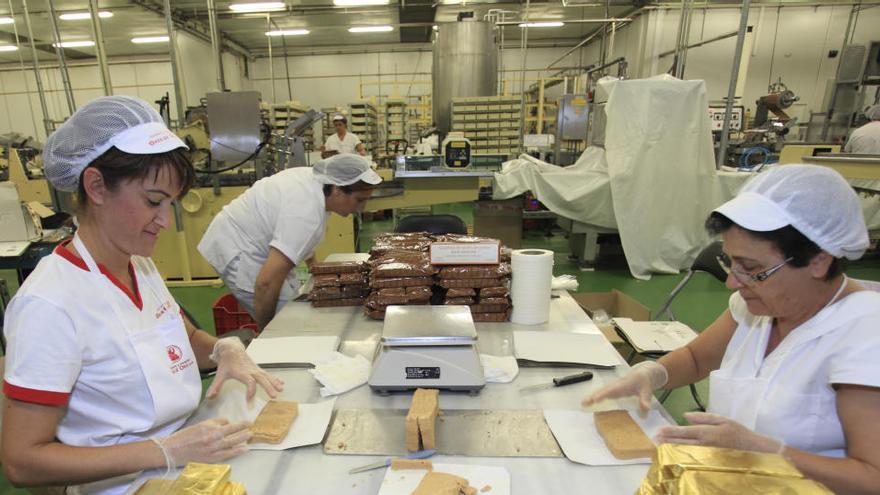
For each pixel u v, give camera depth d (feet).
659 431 2.47
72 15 20.03
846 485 2.10
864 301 2.43
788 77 23.97
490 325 4.43
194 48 28.91
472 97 16.75
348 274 4.97
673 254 12.47
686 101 11.48
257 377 3.23
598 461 2.56
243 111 10.13
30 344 2.26
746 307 2.97
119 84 30.37
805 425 2.52
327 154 16.84
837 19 23.02
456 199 11.21
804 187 2.24
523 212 14.75
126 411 2.69
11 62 29.89
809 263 2.33
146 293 2.96
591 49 30.58
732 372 2.96
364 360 3.68
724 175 11.87
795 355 2.58
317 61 32.17
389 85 32.35
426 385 3.20
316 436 2.76
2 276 13.39
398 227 7.99
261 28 25.53
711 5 21.65
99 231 2.60
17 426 2.26
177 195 2.67
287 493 2.35
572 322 4.49
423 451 2.64
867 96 18.66
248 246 6.10
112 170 2.36
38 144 19.99
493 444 2.71
